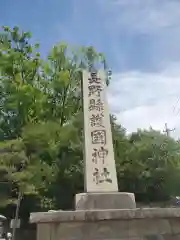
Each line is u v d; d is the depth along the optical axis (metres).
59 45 25.64
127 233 6.80
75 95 25.31
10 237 16.47
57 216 6.65
